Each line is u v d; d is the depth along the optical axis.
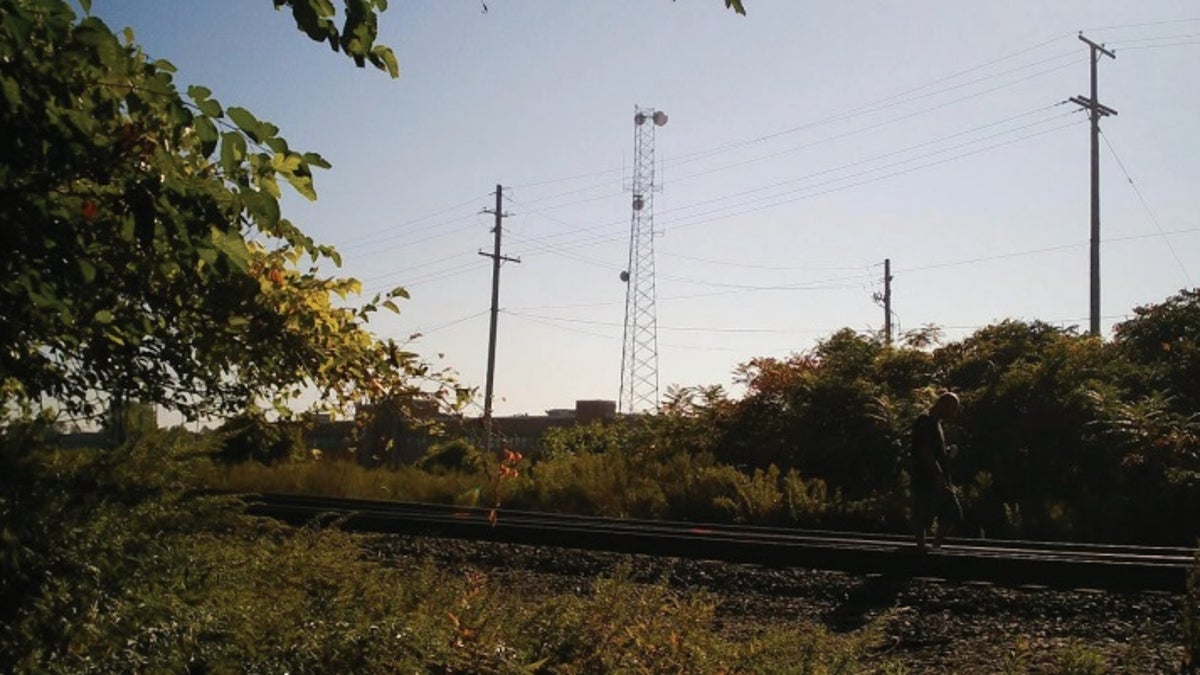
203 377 4.44
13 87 2.82
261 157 3.16
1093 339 23.88
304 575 4.44
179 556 3.52
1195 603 6.08
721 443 24.72
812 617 8.15
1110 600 8.24
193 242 3.13
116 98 3.09
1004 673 5.89
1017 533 16.36
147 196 3.06
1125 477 18.56
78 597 3.15
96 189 3.20
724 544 11.16
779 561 10.82
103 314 3.63
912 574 10.05
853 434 22.84
